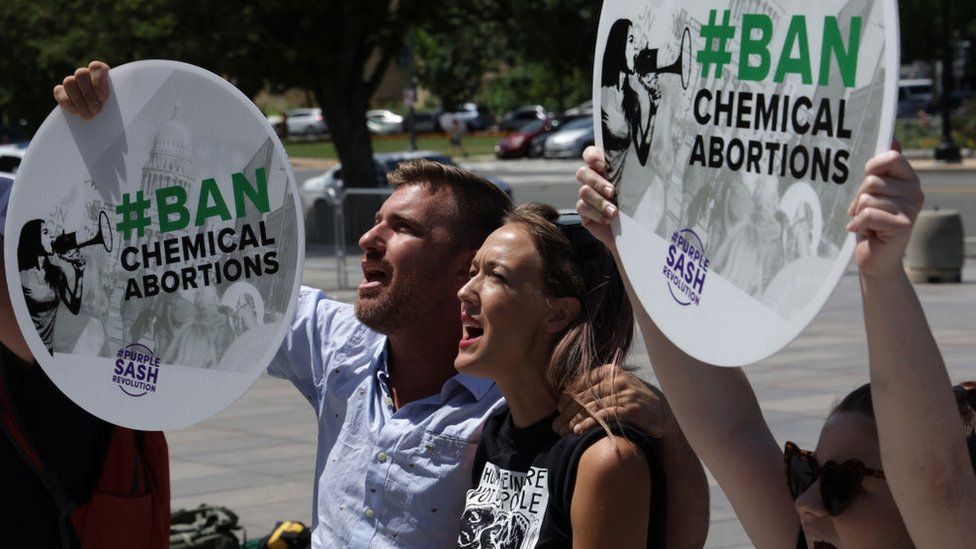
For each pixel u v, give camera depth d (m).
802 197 1.67
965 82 58.00
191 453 7.77
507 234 2.49
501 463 2.51
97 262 2.58
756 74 1.75
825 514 1.98
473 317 2.52
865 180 1.56
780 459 2.25
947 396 1.70
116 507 2.87
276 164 2.53
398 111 74.19
